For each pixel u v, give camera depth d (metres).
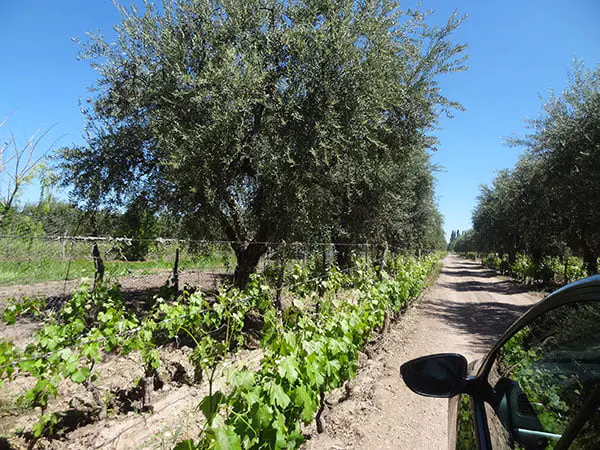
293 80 7.07
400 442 3.89
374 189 12.34
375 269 10.06
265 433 2.60
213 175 7.17
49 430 3.82
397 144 9.29
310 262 9.90
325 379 3.83
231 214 8.37
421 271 13.97
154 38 7.63
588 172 10.70
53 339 4.38
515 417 1.60
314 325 4.06
